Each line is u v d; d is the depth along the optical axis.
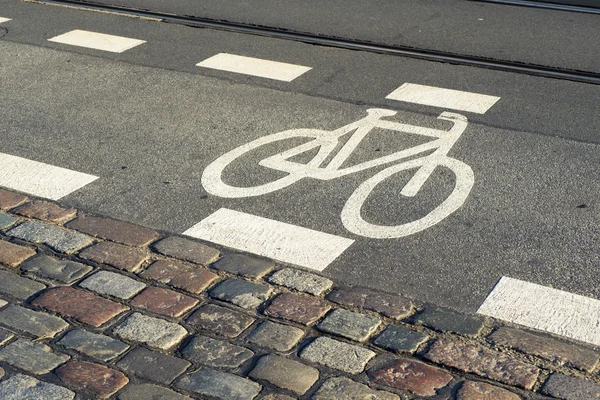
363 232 5.33
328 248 5.13
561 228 5.36
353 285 4.71
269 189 5.94
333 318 4.38
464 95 7.79
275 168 6.28
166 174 6.19
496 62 8.66
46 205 5.69
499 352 4.07
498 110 7.42
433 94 7.82
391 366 3.98
